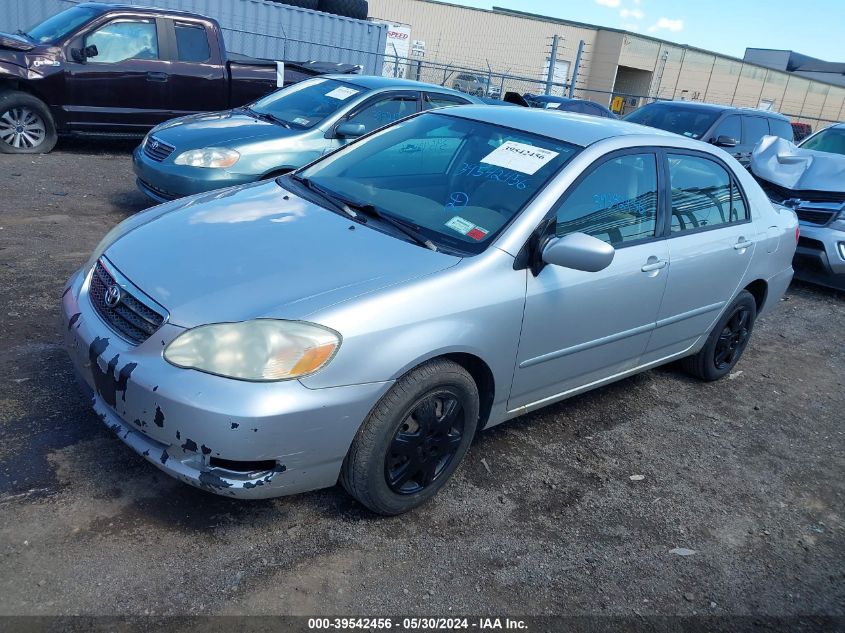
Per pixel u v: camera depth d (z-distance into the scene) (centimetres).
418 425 294
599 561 303
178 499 295
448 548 294
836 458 430
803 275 799
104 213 697
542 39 3525
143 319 273
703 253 423
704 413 464
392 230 329
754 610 290
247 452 250
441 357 298
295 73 1065
